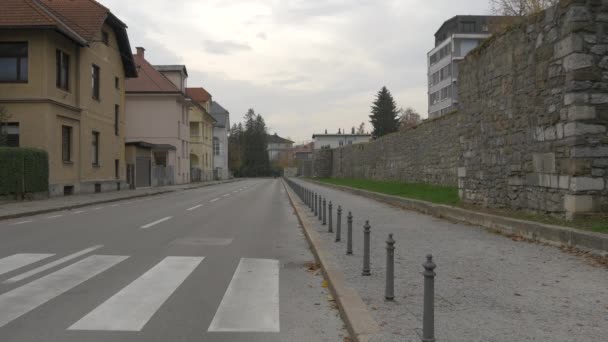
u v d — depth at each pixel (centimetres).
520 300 574
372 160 3975
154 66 5531
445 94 6994
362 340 442
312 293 654
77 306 580
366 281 675
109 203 2359
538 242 967
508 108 1260
